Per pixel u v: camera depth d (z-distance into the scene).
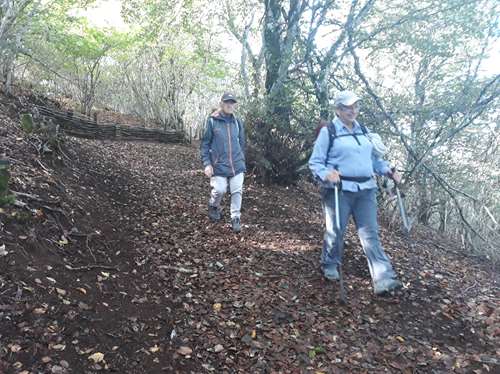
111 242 4.25
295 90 7.70
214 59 12.48
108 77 15.12
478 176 7.16
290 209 6.91
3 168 3.45
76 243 3.85
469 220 7.10
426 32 7.47
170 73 14.36
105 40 12.05
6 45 7.62
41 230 3.66
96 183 5.81
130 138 11.89
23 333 2.65
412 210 7.37
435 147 6.64
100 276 3.56
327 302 3.98
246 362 3.08
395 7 7.41
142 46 13.59
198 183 7.77
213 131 5.45
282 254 4.97
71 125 9.73
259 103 8.00
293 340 3.37
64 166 5.56
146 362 2.87
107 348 2.86
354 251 5.28
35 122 6.09
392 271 4.15
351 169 4.18
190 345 3.16
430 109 6.91
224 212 6.23
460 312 4.06
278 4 7.80
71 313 2.97
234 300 3.82
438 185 7.21
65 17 10.75
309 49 7.29
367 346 3.41
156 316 3.37
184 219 5.64
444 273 5.14
